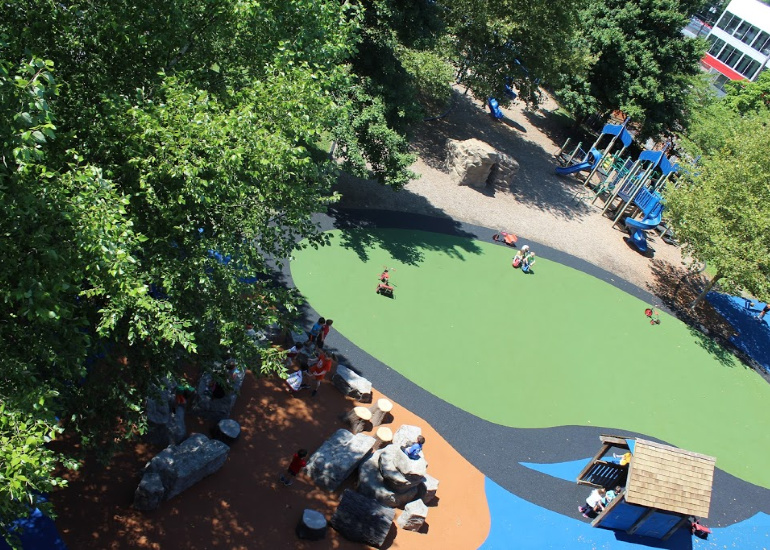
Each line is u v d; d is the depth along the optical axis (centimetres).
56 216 953
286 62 1553
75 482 1529
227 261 1515
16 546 954
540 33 3959
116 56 1356
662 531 2048
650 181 4794
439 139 4244
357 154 2652
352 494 1648
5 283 945
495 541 1825
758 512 2358
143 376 1337
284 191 1496
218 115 1288
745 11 8150
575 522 2008
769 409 3017
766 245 3275
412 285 2848
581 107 4778
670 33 4612
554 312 3108
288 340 2169
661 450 1964
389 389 2241
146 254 1260
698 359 3203
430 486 1814
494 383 2486
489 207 3794
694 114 4941
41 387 941
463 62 4341
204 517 1564
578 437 2377
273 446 1834
